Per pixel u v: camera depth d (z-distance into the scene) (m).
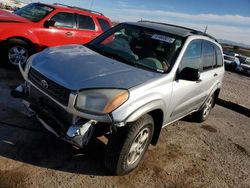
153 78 3.61
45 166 3.40
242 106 8.48
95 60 3.73
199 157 4.62
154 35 4.45
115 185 3.36
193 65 4.65
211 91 5.80
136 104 3.18
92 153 3.88
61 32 7.46
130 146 3.27
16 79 6.23
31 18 7.34
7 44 6.63
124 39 4.50
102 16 8.62
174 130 5.48
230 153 5.07
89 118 3.01
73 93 3.03
